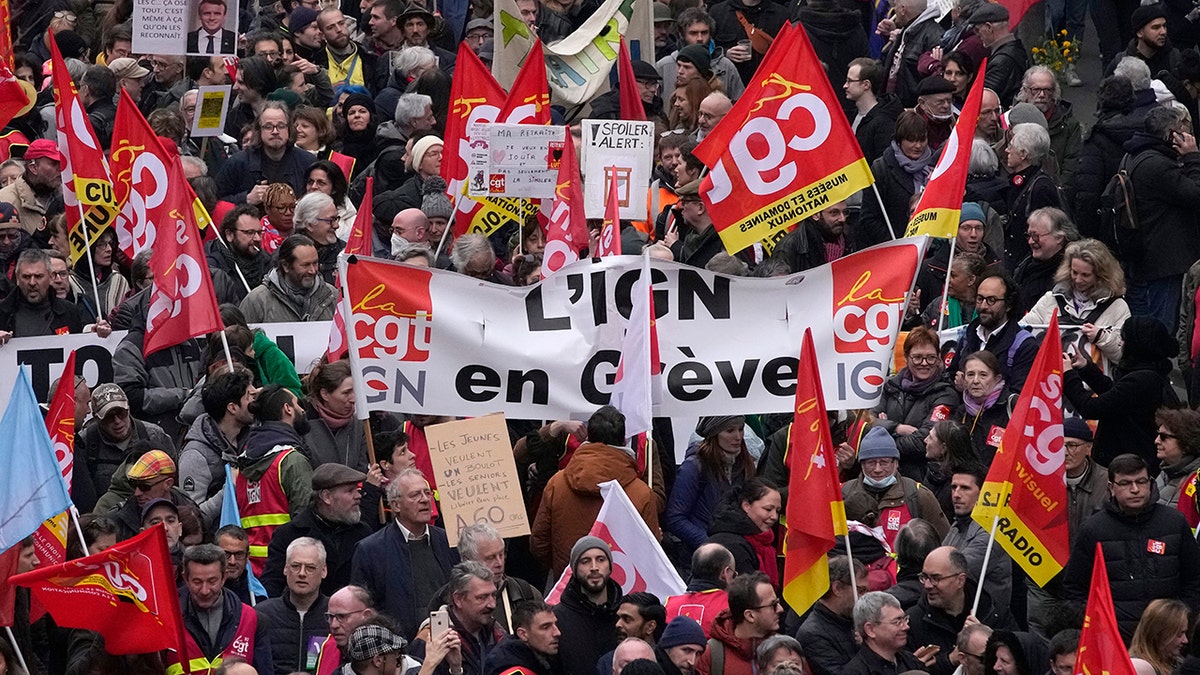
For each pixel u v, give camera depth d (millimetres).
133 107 40125
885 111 47062
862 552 31844
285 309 39312
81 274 42031
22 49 57281
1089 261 37500
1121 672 23578
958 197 36625
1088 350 36938
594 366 33656
